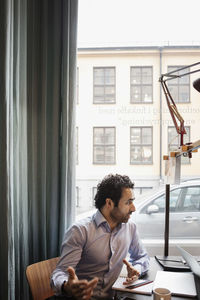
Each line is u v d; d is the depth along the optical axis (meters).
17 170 1.37
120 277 1.10
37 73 1.50
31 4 1.46
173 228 1.97
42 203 1.48
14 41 1.35
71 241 1.16
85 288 0.85
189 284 1.03
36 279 1.18
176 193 2.04
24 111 1.42
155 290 0.89
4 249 1.25
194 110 1.98
